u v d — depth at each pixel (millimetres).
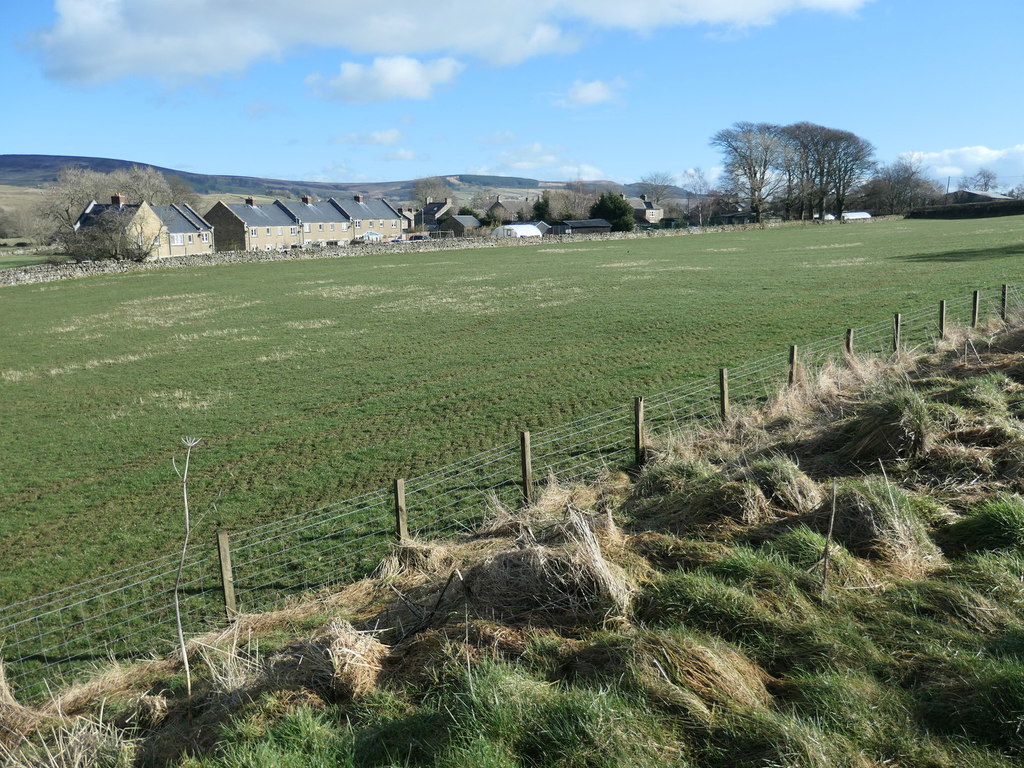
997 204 124250
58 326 36781
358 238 125000
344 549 11062
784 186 132500
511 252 79250
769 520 7758
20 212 149750
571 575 6242
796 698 4973
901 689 4957
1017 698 4531
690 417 16219
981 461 8586
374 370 23859
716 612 5844
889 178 153375
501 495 12586
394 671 5770
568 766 4410
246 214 113062
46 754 5574
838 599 6051
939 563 6668
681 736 4621
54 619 9758
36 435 18641
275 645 7289
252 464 15383
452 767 4430
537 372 22141
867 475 8656
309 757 4727
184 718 5977
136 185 114250
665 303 34438
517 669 5258
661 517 8539
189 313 39438
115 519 12961
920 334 22484
